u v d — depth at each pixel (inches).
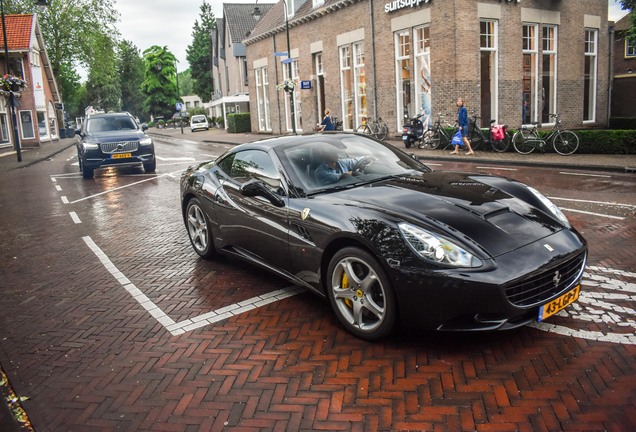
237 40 1873.8
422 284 123.5
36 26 1584.6
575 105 821.2
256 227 180.2
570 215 278.2
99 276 221.8
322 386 121.0
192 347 146.7
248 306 174.1
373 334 137.6
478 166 511.2
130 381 130.1
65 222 350.3
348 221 141.4
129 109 4370.1
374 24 821.2
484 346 134.3
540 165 483.5
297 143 186.7
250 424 108.4
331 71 964.6
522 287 123.3
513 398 111.0
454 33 663.1
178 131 2092.8
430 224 131.7
